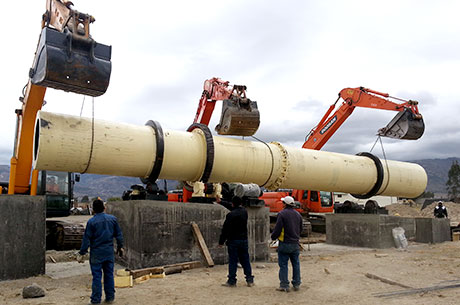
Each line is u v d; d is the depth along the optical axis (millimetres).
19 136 10836
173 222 9391
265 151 10812
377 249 14031
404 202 52531
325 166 11922
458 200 39250
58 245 13477
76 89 7449
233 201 7668
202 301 6371
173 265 9023
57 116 8109
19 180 10773
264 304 6203
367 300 6363
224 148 10094
